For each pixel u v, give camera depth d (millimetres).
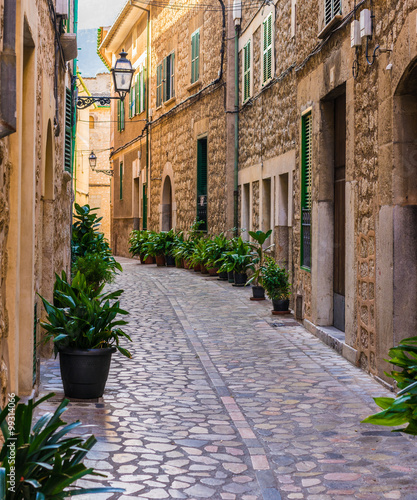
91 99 15727
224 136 16812
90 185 42562
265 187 13789
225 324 10227
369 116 6965
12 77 3391
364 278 7156
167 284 15523
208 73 18266
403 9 5840
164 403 6008
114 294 6215
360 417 5574
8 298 4219
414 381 3553
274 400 6129
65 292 6473
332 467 4438
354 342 7535
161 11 23375
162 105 23094
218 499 3906
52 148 7523
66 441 3137
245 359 7871
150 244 21688
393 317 6156
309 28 9609
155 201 24250
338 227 8859
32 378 5488
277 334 9414
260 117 13945
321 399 6137
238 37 16172
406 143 6121
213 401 6133
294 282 11047
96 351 5879
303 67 9922
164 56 23000
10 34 3457
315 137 9234
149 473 4270
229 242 16266
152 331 9688
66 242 10711
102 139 42781
